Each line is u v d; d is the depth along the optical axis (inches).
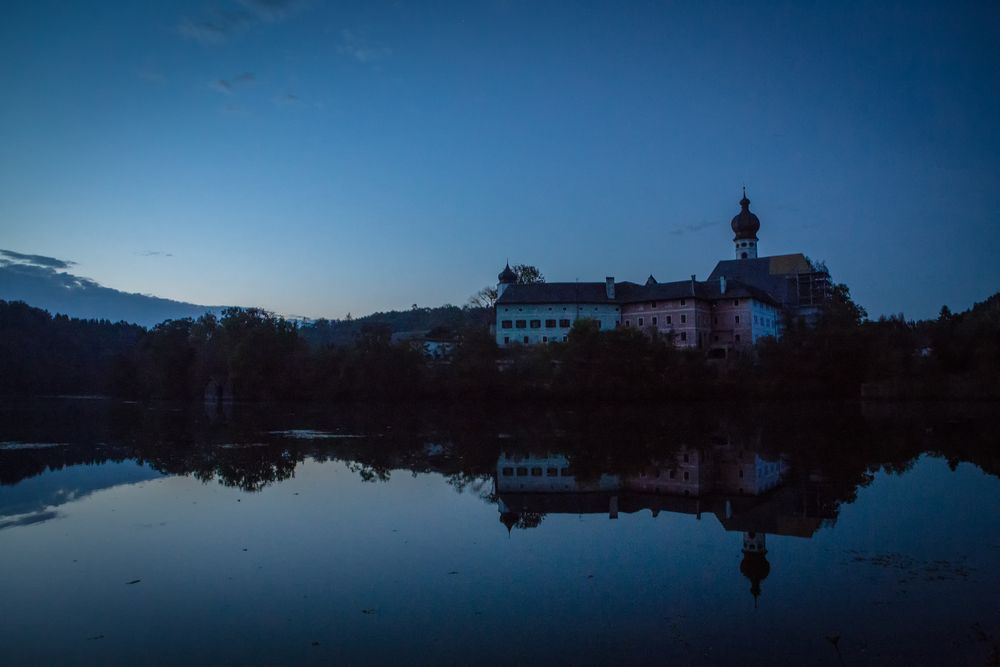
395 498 1352.1
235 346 5187.0
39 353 7377.0
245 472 1669.5
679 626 700.0
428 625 709.9
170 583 844.6
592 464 1819.6
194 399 5546.3
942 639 660.7
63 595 805.2
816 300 5772.6
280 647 661.9
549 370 4338.1
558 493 1412.4
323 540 1034.1
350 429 2810.0
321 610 753.0
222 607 765.3
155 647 665.0
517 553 964.6
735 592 796.0
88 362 7524.6
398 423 3120.1
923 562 898.7
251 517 1187.9
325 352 5177.2
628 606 757.9
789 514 1194.6
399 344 4975.4
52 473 1652.3
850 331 4352.9
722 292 5374.0
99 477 1592.0
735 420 3031.5
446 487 1477.6
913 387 4116.6
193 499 1338.6
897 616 717.3
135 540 1036.5
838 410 3459.6
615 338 4222.4
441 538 1049.5
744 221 6186.0
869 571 864.3
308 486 1477.6
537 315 5516.7
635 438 2422.5
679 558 936.9
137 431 2719.0
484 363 4370.1
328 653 646.5
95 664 629.9
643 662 621.6
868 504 1263.5
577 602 770.8
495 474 1654.8
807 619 714.2
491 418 3371.1
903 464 1731.1
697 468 1734.7
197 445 2230.6
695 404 4018.2
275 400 4987.7
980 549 957.8
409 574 873.5
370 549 986.7
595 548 990.4
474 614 738.2
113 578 864.9
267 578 861.2
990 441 2164.1
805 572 866.1
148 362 5949.8
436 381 4601.4
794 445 2151.8
